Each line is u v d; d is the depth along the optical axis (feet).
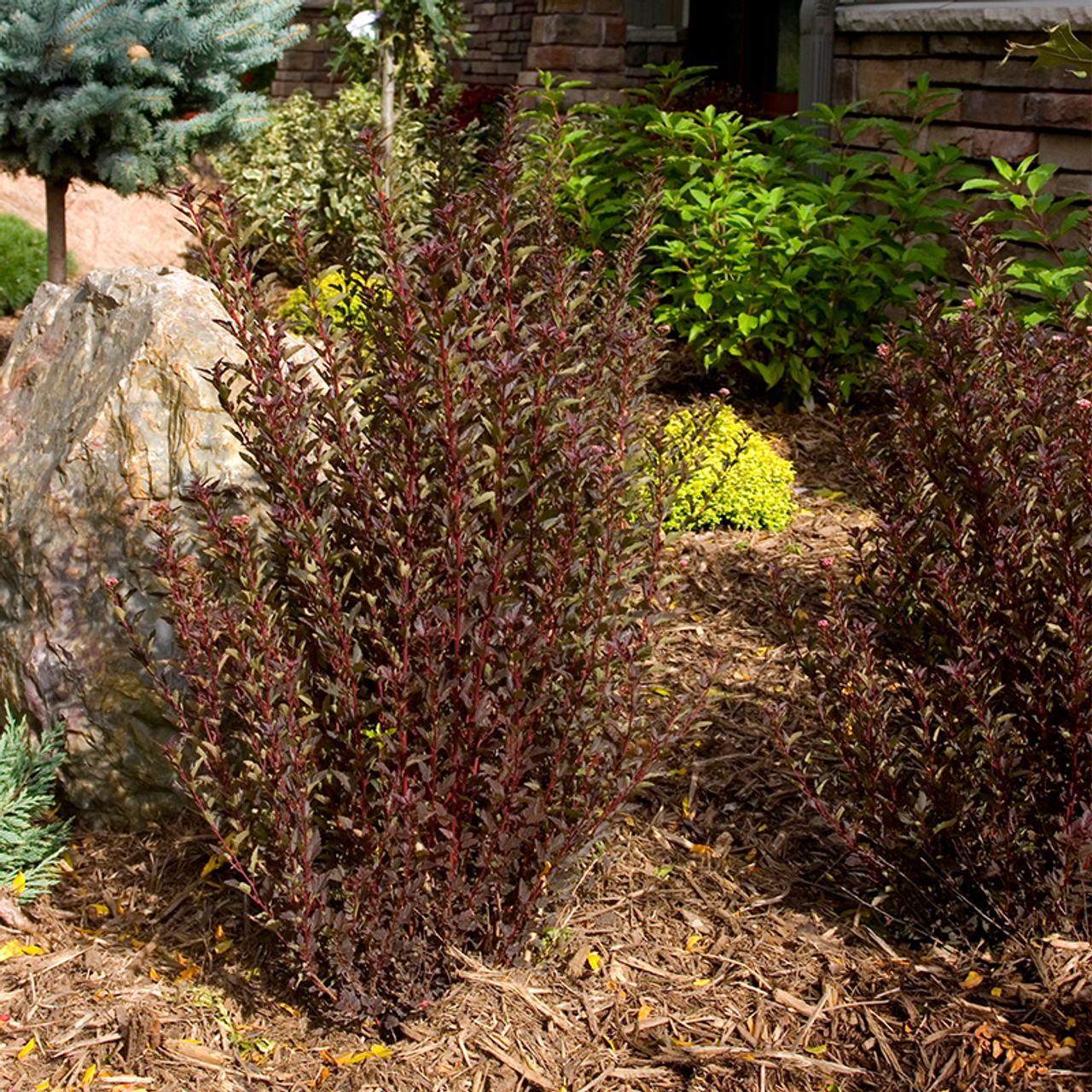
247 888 7.84
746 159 21.03
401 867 7.88
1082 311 11.98
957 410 8.80
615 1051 8.14
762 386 20.45
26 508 10.71
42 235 29.12
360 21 26.22
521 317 8.41
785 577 14.42
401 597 7.48
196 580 7.80
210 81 22.76
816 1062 7.98
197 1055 8.11
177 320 10.46
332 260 27.45
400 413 7.52
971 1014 8.17
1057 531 8.23
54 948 9.09
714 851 10.08
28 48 21.07
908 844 8.80
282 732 7.50
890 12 23.47
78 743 10.29
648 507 10.01
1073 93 19.66
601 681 8.13
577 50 33.19
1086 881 8.56
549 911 8.97
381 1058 8.07
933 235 22.20
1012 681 8.71
